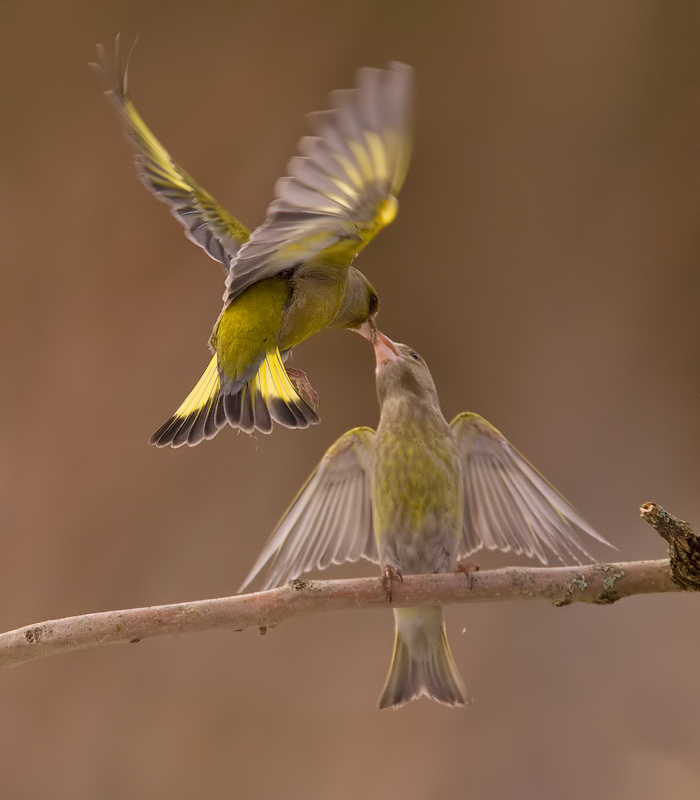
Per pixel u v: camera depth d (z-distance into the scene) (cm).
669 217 1366
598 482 1338
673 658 1214
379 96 489
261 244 597
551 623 1248
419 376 777
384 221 573
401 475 748
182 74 1259
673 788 1148
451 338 1363
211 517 1255
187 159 1274
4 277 1225
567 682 1220
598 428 1354
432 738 1202
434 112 1326
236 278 677
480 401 1356
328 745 1199
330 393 1331
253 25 1253
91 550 1215
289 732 1203
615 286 1382
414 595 645
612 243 1370
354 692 1223
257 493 1277
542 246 1362
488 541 777
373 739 1201
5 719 1154
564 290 1377
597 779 1168
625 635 1234
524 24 1286
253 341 705
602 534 1313
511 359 1364
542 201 1355
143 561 1225
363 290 816
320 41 1266
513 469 770
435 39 1286
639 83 1323
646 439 1349
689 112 1330
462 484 782
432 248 1356
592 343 1364
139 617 624
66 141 1234
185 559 1233
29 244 1228
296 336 743
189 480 1258
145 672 1200
